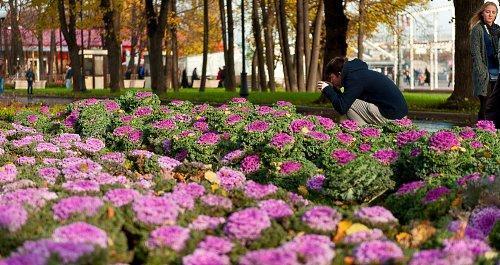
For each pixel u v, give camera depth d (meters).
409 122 9.56
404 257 3.99
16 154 9.07
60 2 49.06
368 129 8.86
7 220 4.41
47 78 81.19
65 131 12.42
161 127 10.35
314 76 44.56
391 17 52.19
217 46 84.31
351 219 4.72
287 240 4.44
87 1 50.03
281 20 44.12
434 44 65.62
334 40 27.58
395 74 68.81
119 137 10.74
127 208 4.72
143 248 4.27
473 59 13.00
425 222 4.97
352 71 10.38
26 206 4.75
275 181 7.73
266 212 4.74
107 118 12.12
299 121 8.42
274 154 8.07
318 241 4.14
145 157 8.52
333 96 10.28
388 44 73.25
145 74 75.38
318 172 7.75
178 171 8.05
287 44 44.22
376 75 10.48
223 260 4.03
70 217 4.52
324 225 4.62
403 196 5.99
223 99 31.97
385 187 6.75
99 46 85.50
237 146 9.05
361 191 6.68
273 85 48.84
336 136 8.65
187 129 10.38
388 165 7.54
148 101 13.00
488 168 7.12
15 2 75.81
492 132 7.89
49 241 3.94
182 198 5.05
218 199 5.20
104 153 9.61
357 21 50.56
